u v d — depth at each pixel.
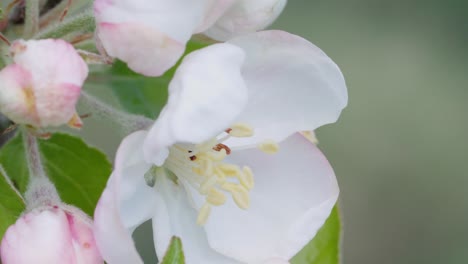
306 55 0.26
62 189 0.28
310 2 0.57
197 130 0.25
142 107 0.28
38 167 0.26
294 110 0.27
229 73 0.25
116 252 0.24
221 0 0.25
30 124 0.25
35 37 0.26
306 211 0.27
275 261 0.26
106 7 0.25
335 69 0.26
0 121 0.26
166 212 0.27
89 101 0.26
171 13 0.25
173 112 0.25
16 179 0.27
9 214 0.25
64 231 0.25
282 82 0.27
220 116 0.25
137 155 0.25
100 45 0.25
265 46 0.26
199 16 0.25
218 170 0.27
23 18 0.26
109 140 0.43
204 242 0.27
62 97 0.25
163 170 0.27
